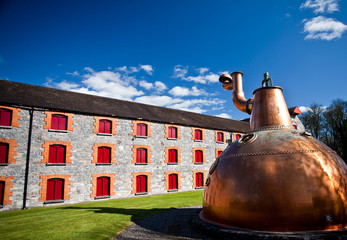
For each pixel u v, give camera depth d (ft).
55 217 30.83
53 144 52.70
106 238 19.43
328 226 14.24
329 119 116.98
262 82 21.93
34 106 51.24
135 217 27.40
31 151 49.88
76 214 32.12
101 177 58.18
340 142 95.96
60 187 52.54
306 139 17.30
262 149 16.69
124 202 46.57
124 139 62.90
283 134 17.65
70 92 68.28
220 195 16.85
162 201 44.52
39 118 51.98
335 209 14.51
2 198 45.83
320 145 17.26
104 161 59.41
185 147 74.90
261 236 13.69
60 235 20.88
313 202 14.24
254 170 15.81
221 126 88.28
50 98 58.65
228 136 87.66
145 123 67.46
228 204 16.14
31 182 48.85
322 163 15.56
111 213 31.04
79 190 54.19
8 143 47.78
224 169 17.52
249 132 20.06
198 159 78.02
